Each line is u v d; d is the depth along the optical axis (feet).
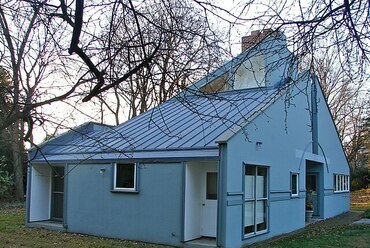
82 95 15.26
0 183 78.02
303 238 44.34
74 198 46.57
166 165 39.93
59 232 46.26
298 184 53.83
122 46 13.88
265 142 44.32
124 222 42.16
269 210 44.57
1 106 15.10
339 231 49.90
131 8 12.98
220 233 36.06
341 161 76.28
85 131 48.39
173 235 38.60
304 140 56.90
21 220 55.83
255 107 43.65
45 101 13.96
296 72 20.44
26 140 14.67
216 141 36.52
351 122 109.40
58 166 51.67
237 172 38.19
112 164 43.62
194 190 39.83
